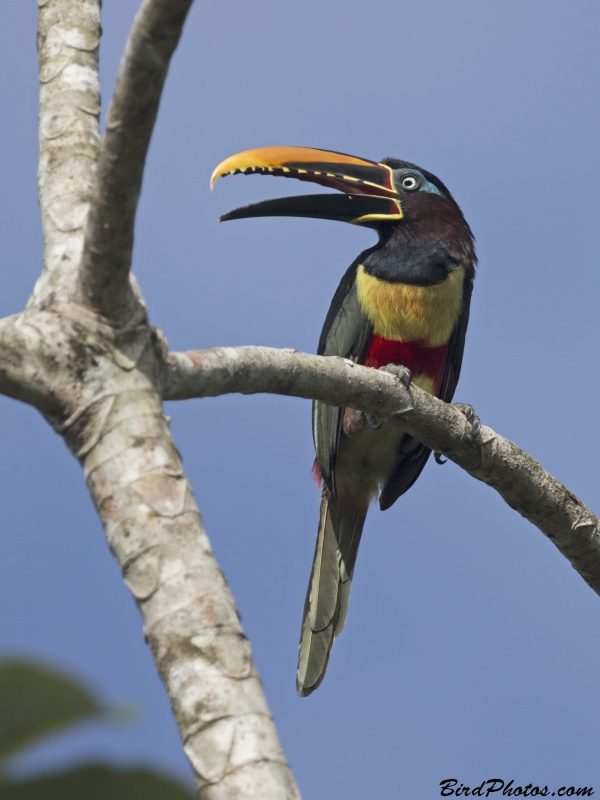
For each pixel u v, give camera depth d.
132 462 7.58
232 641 6.79
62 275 8.84
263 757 6.32
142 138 7.47
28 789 3.50
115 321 8.06
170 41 7.09
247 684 6.64
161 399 8.77
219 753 6.35
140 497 7.40
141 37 7.05
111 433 7.71
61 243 9.27
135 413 7.81
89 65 11.22
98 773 3.54
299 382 11.02
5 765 3.47
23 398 7.79
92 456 7.69
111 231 7.73
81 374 7.84
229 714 6.47
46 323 7.91
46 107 10.84
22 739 3.37
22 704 3.29
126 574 7.20
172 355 9.24
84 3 11.55
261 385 10.50
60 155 10.38
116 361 7.97
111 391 7.86
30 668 3.26
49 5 11.53
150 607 7.02
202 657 6.71
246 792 6.18
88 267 7.92
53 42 11.26
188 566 7.11
